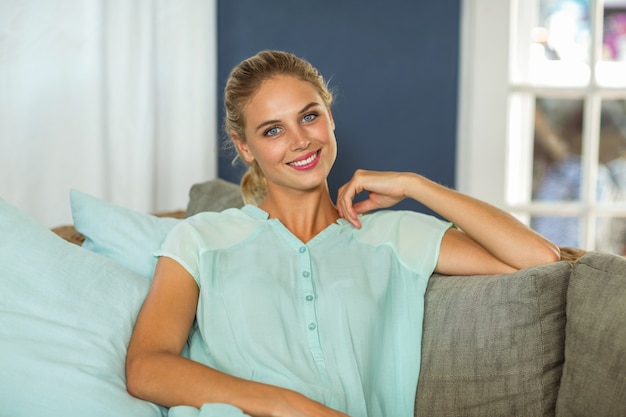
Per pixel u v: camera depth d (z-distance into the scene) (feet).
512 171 11.25
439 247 5.87
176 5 10.06
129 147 9.93
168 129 10.25
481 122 10.86
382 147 11.02
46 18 9.57
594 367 4.81
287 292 5.49
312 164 5.66
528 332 5.17
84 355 4.91
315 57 10.79
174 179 10.33
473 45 10.75
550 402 5.14
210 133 10.34
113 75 9.84
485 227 5.68
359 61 10.85
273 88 5.60
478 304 5.41
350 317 5.44
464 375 5.36
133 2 9.75
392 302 5.74
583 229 11.43
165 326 5.21
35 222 5.46
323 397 5.13
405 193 5.95
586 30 11.03
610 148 11.29
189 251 5.54
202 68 10.23
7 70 9.55
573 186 11.35
